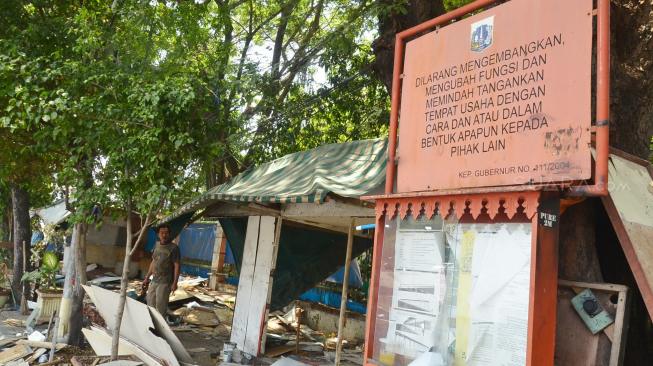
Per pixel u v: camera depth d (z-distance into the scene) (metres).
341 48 11.22
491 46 3.83
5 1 8.68
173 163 6.93
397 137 4.61
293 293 9.48
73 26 8.47
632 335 4.21
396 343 4.02
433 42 4.28
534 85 3.54
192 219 10.30
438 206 3.91
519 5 3.71
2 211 16.78
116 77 7.03
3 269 13.87
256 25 15.43
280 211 8.68
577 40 3.37
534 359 3.19
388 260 4.23
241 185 8.64
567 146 3.31
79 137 6.99
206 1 11.26
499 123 3.70
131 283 16.48
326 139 13.20
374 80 12.34
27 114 6.67
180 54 9.64
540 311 3.24
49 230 17.03
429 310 3.86
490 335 3.44
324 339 10.70
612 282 4.24
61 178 7.23
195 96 6.77
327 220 8.42
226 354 8.41
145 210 6.76
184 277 18.98
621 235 3.46
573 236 4.03
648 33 4.76
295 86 12.78
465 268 3.67
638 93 4.72
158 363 6.74
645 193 3.96
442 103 4.12
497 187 3.59
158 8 9.70
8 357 8.20
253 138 12.26
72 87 7.09
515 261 3.39
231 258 16.78
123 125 6.86
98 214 7.48
